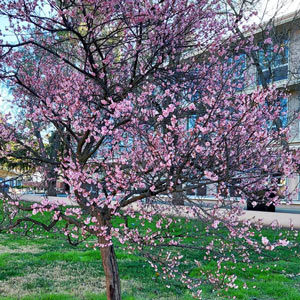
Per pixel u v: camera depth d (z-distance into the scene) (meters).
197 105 3.91
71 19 3.96
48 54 4.69
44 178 5.23
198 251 7.35
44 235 8.90
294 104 11.22
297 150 3.91
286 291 5.19
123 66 4.53
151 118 3.52
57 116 3.51
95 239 9.01
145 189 3.44
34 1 3.89
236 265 6.33
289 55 11.73
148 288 5.40
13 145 4.66
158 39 3.85
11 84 4.31
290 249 7.39
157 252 5.44
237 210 4.14
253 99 2.87
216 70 4.60
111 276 3.89
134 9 3.81
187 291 5.23
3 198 4.87
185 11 4.07
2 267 6.50
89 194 3.35
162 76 4.07
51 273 6.18
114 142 3.65
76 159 3.41
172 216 5.08
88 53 3.66
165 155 2.93
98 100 4.02
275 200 3.71
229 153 2.91
